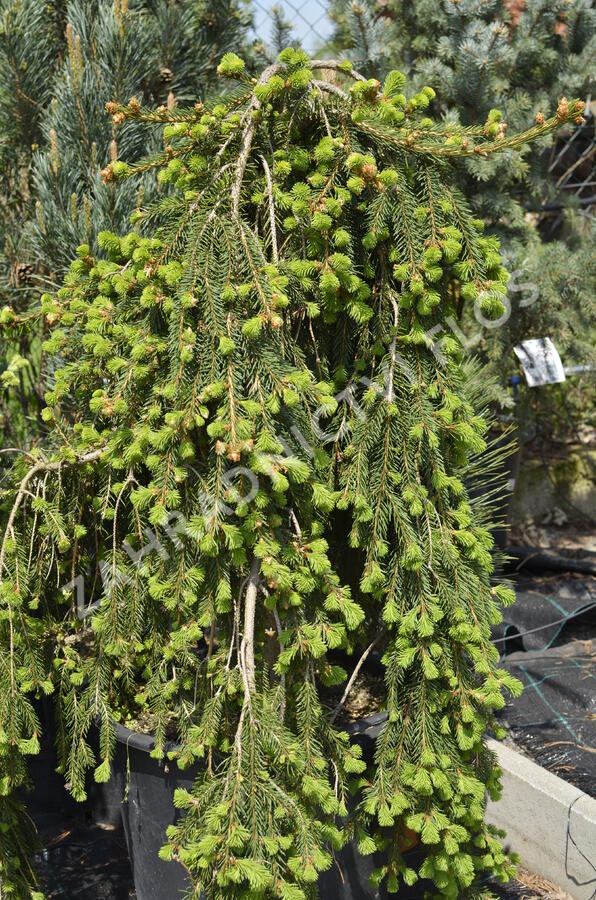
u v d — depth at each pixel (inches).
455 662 65.5
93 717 72.3
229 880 54.0
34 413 112.6
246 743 57.5
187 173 63.6
